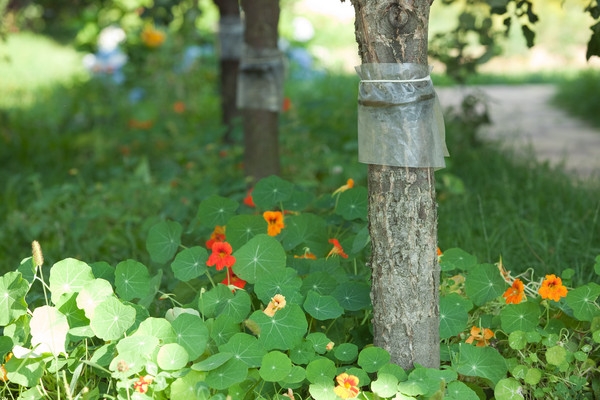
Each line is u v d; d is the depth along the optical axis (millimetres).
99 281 2562
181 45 9656
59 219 4898
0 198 5680
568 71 12766
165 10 5867
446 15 17438
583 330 2787
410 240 2418
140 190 5297
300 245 3137
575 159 6488
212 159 6020
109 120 8414
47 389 2555
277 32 4688
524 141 7410
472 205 4707
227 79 6578
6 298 2516
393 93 2348
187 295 2980
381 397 2371
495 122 8641
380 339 2518
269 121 4707
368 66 2363
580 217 4371
